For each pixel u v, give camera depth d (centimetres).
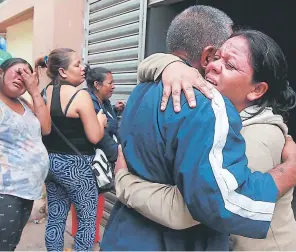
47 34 457
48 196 284
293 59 452
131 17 346
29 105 250
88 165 272
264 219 101
